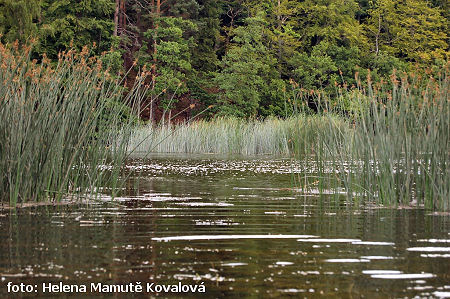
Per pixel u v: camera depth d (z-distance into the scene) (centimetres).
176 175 1652
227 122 3294
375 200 1085
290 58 5447
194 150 3141
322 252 667
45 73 1049
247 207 1019
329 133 1220
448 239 741
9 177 980
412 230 803
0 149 983
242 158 2523
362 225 842
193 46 4938
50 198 1049
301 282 553
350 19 6003
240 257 643
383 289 531
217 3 5869
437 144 995
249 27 4988
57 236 750
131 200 1100
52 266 605
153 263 618
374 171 1080
